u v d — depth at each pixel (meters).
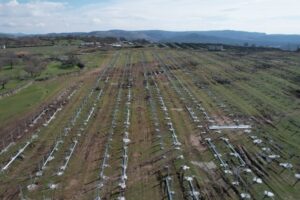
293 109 45.84
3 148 34.44
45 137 37.16
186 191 25.66
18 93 57.69
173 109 46.69
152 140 35.53
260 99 51.12
